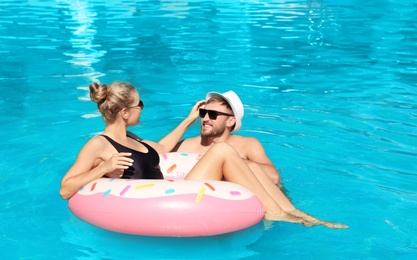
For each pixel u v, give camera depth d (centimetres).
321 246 354
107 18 1187
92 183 379
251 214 365
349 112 617
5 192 427
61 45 944
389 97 673
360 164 484
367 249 350
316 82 738
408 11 1283
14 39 987
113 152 392
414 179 455
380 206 410
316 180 454
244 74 772
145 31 1058
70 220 387
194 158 445
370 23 1149
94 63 828
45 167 472
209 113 452
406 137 545
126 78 747
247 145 464
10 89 697
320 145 525
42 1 1401
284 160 492
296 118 597
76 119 591
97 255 344
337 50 921
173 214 351
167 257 342
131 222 355
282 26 1114
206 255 344
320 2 1415
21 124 575
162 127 571
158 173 413
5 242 358
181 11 1276
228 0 1435
